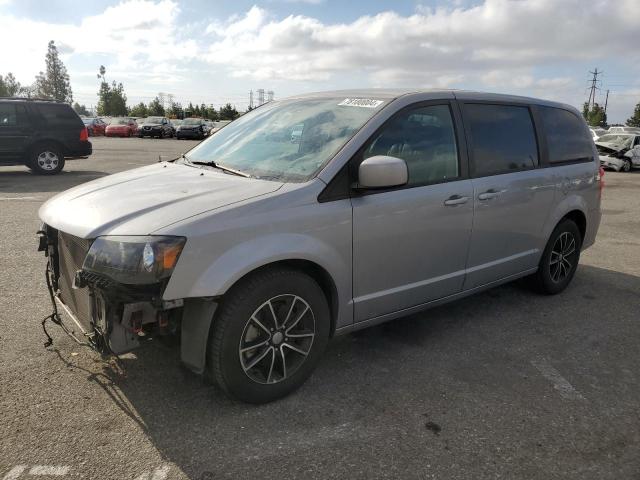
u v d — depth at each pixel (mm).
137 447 2680
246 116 4426
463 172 3922
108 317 2748
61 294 3402
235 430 2850
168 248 2621
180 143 33031
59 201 3346
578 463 2682
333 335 3408
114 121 41906
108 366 3430
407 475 2549
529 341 4105
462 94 4074
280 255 2920
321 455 2672
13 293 4641
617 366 3742
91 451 2633
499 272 4398
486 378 3508
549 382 3482
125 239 2672
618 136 21578
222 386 2967
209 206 2852
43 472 2477
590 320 4562
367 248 3348
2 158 12641
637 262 6520
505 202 4223
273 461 2615
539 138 4672
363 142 3330
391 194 3434
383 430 2896
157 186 3281
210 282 2719
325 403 3146
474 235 4027
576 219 5297
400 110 3578
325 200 3135
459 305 4836
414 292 3732
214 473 2516
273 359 3072
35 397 3059
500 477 2559
